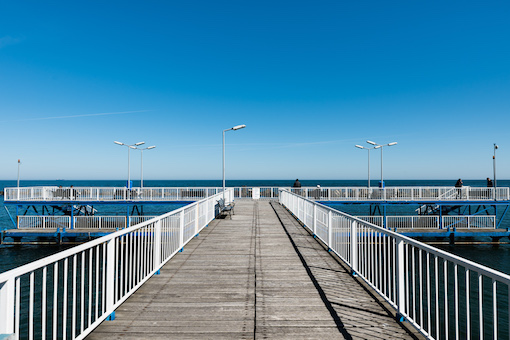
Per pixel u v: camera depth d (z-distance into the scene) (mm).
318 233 10570
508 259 21312
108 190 26359
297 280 6168
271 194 32094
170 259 7777
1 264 20516
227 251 8680
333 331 4070
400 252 4301
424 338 3873
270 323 4293
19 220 25047
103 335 3920
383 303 5004
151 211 43344
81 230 24172
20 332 10023
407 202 25438
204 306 4863
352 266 6531
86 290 12398
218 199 17531
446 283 3355
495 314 2619
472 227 25109
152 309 4727
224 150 22266
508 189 25391
